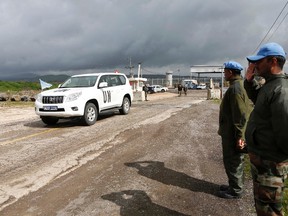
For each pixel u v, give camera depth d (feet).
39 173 18.01
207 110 51.16
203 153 22.11
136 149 23.48
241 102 13.11
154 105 65.26
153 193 14.88
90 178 17.06
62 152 22.88
